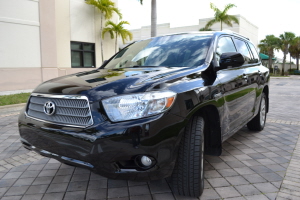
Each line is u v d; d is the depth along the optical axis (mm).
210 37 3361
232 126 3316
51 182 2996
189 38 3486
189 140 2396
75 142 2166
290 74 44219
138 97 2131
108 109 2127
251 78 3955
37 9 11930
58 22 13836
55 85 2510
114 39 17188
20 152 4051
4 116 6969
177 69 2770
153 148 2082
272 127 5480
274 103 9234
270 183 2891
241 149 4059
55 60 12797
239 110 3506
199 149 2400
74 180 3037
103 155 2082
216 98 2701
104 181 2998
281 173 3158
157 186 2842
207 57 2998
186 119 2279
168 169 2223
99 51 16312
